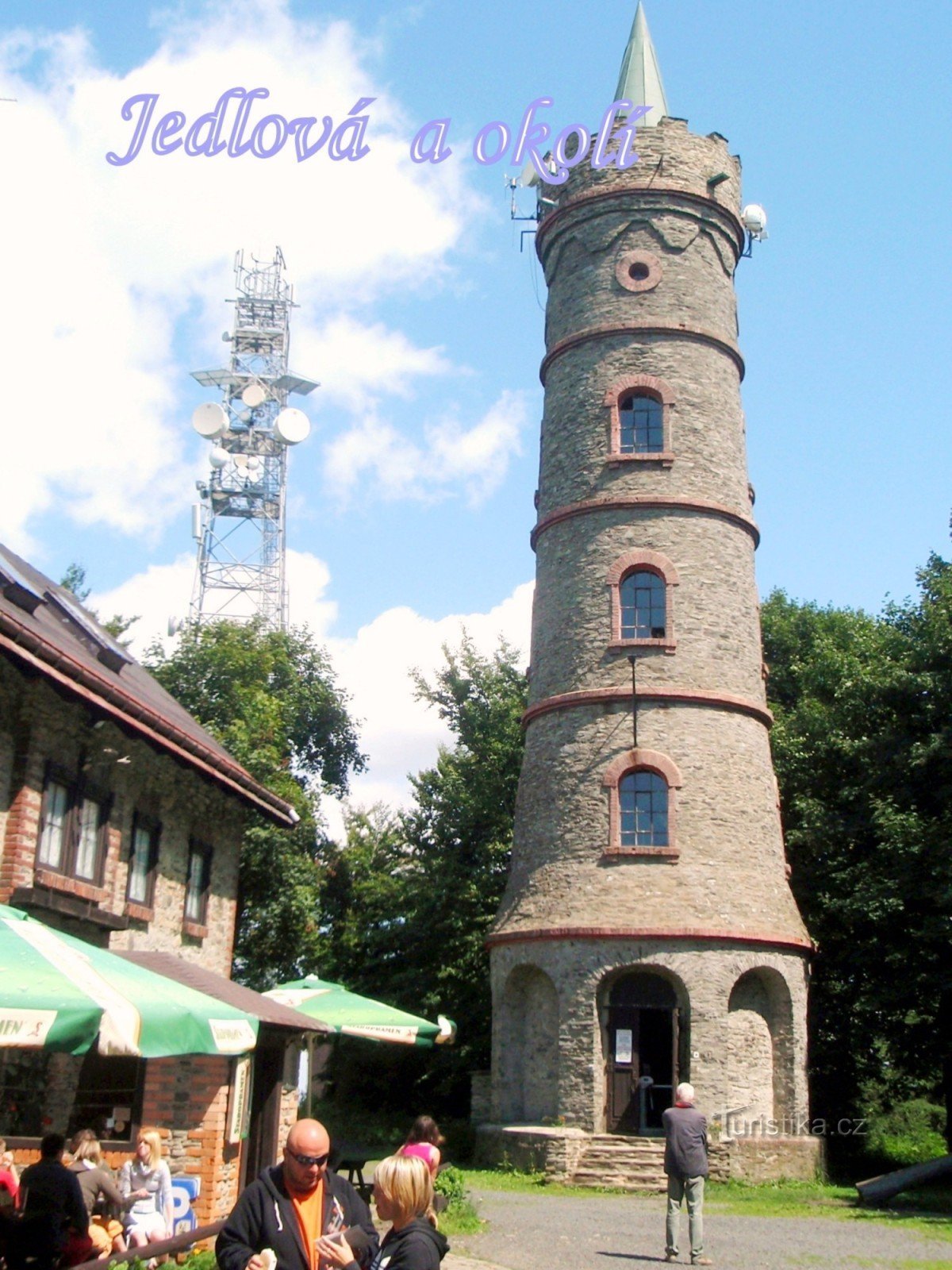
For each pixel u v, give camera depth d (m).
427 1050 34.97
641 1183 21.69
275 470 52.09
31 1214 9.62
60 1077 15.73
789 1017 24.22
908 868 24.58
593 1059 23.23
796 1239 16.44
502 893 34.53
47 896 14.67
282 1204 6.70
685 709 25.25
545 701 26.19
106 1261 9.21
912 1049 27.30
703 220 28.72
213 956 21.31
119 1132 15.83
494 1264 13.90
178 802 19.91
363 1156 18.61
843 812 29.17
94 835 16.95
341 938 37.44
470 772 36.69
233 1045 10.71
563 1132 22.41
